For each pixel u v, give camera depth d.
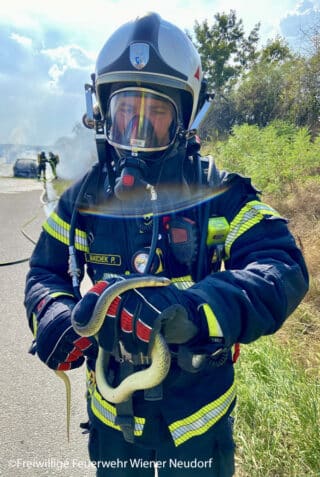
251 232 1.22
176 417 1.28
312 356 3.06
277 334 3.42
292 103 14.35
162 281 1.02
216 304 1.03
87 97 1.42
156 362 0.98
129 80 1.25
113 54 1.29
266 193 6.98
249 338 1.09
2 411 2.97
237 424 2.37
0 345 3.90
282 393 2.49
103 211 1.31
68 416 1.55
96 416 1.43
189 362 1.11
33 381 3.32
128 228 1.27
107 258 1.31
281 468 2.13
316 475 2.04
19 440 2.69
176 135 1.29
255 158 7.65
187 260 1.25
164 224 1.26
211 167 1.35
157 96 1.26
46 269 1.45
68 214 1.43
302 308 3.74
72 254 1.35
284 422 2.32
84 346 1.26
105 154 1.34
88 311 1.01
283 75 15.55
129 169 1.22
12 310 4.68
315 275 4.21
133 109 1.26
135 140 1.25
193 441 1.31
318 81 13.16
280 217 1.25
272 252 1.18
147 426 1.29
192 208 1.27
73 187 1.44
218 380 1.35
